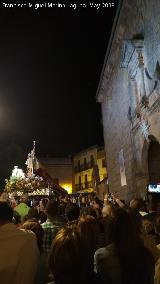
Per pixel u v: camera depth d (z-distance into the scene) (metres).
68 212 6.14
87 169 61.81
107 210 6.55
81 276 2.67
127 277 3.18
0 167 39.28
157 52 15.02
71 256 2.66
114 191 27.89
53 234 5.95
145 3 16.50
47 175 17.00
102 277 3.28
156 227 4.82
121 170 24.48
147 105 16.73
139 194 18.78
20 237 3.71
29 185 14.16
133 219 3.50
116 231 3.40
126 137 22.42
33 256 3.69
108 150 30.45
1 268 3.45
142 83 17.17
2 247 3.56
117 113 25.48
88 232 4.10
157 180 17.84
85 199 19.83
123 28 21.70
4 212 3.81
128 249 3.29
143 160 18.44
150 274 3.27
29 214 7.05
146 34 16.84
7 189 13.75
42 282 4.71
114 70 25.91
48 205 6.27
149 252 3.42
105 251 3.44
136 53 17.56
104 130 32.47
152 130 16.25
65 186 66.19
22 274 3.51
